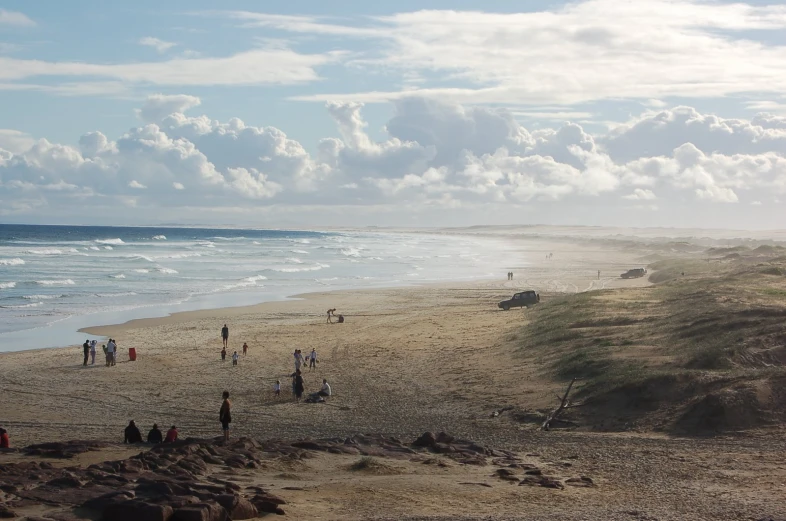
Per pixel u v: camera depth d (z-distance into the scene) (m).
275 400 31.88
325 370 38.09
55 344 45.88
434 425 26.72
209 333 50.28
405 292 76.88
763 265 65.31
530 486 16.97
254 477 16.89
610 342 34.66
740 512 14.77
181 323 54.66
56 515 12.58
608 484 17.42
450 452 20.73
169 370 38.47
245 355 42.50
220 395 32.91
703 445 21.91
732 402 24.11
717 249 128.12
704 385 25.92
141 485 14.20
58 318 56.09
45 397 32.34
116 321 55.22
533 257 150.75
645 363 30.05
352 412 29.34
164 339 47.88
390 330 50.75
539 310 52.91
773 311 34.59
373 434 24.66
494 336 44.84
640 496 16.22
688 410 24.81
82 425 27.39
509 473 18.19
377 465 18.41
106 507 12.54
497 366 35.50
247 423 27.69
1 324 52.84
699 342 32.06
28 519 12.27
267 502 14.03
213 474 16.73
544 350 36.53
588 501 15.70
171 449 18.27
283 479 16.92
